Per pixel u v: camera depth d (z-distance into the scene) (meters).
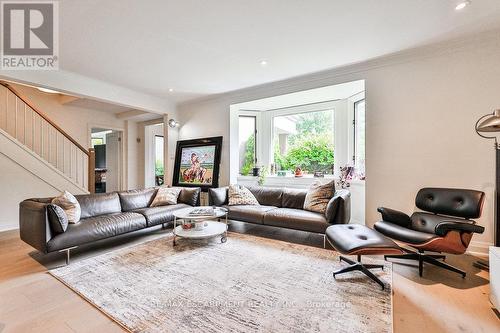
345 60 3.35
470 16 2.37
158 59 3.31
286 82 4.18
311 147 4.91
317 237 3.57
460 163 2.92
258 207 3.87
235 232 3.83
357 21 2.44
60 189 4.46
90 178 4.86
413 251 2.75
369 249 2.02
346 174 4.19
